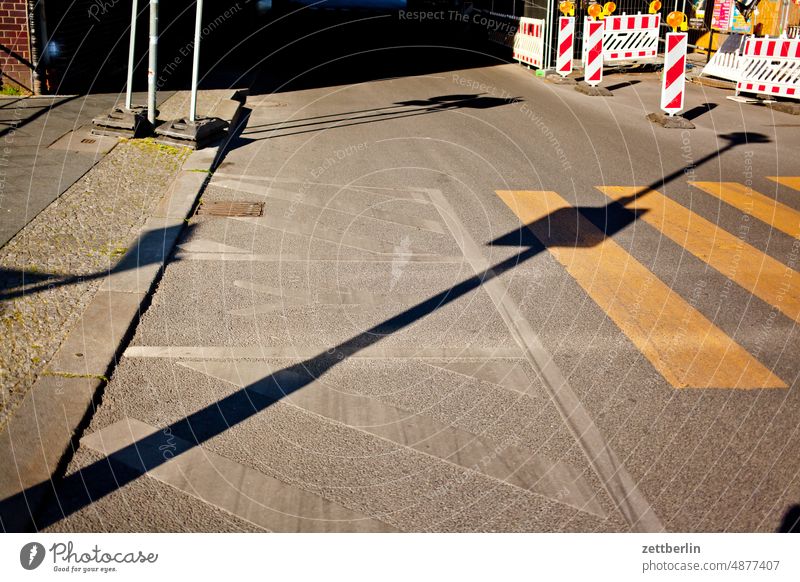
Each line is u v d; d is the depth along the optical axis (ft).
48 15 42.04
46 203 24.80
